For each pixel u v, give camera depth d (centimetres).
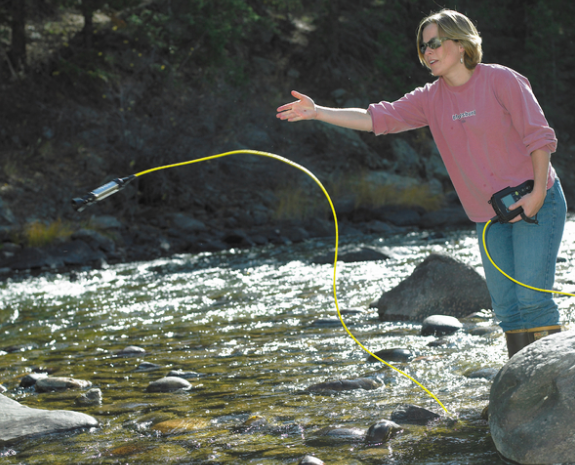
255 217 1458
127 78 1717
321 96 2194
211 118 1614
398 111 298
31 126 1515
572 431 219
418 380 335
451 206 1728
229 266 975
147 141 1487
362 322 515
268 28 2141
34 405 339
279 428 278
